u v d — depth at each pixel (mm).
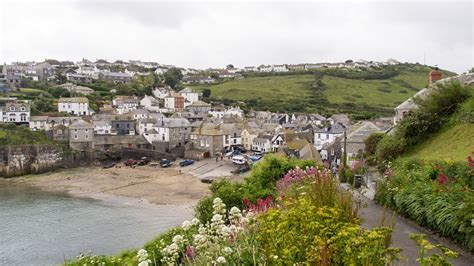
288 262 4750
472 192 9375
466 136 18750
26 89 108375
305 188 8766
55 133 72438
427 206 10406
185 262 6176
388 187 13141
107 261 12547
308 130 79062
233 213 6727
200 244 6023
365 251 4582
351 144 36781
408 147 21891
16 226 32438
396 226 10477
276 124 87500
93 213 36156
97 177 56156
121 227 31375
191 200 40844
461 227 8570
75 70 157625
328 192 7266
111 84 136125
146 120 85375
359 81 163750
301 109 121562
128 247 26250
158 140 79125
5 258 25219
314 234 5145
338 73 176875
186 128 80875
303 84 159000
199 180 52250
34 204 40312
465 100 21719
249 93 146375
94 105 106625
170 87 156000
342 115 95688
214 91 153250
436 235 9609
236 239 5852
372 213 12047
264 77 180375
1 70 133625
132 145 75812
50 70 141500
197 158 72500
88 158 69250
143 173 58719
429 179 12273
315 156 45875
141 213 35719
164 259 6453
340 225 5410
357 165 21219
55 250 26438
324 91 147375
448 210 9406
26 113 82062
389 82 163375
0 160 61625
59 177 57219
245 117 105625
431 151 19516
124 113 96938
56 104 98625
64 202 41031
